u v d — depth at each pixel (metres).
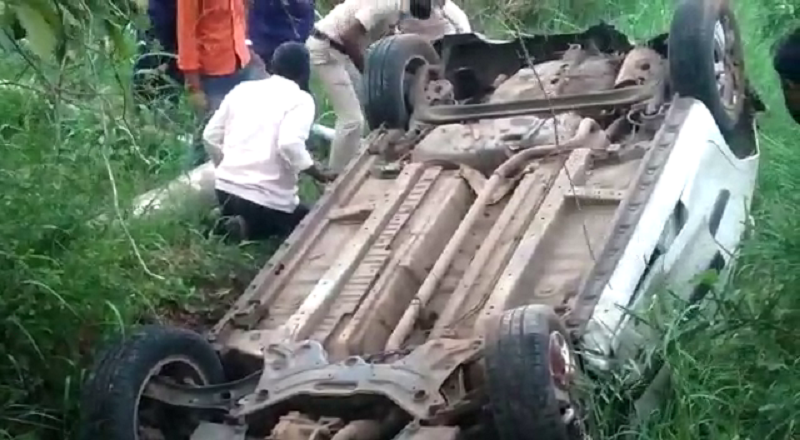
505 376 4.03
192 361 4.59
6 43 3.88
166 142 6.86
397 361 4.41
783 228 5.75
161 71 7.17
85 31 4.00
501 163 5.64
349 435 4.21
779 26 9.23
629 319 4.76
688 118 5.66
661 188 5.21
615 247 4.91
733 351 4.97
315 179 6.66
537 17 11.12
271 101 6.35
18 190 5.23
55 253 5.16
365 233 5.29
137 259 5.33
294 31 7.71
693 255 5.43
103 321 4.98
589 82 6.21
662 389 4.80
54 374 4.85
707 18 5.89
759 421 4.66
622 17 10.88
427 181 5.64
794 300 5.11
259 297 5.11
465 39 6.71
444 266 5.04
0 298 4.78
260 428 4.43
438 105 6.27
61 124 5.84
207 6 7.40
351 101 7.52
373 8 7.45
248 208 6.30
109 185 5.71
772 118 7.48
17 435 4.64
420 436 4.12
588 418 4.28
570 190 5.27
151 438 4.41
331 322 4.82
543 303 4.75
